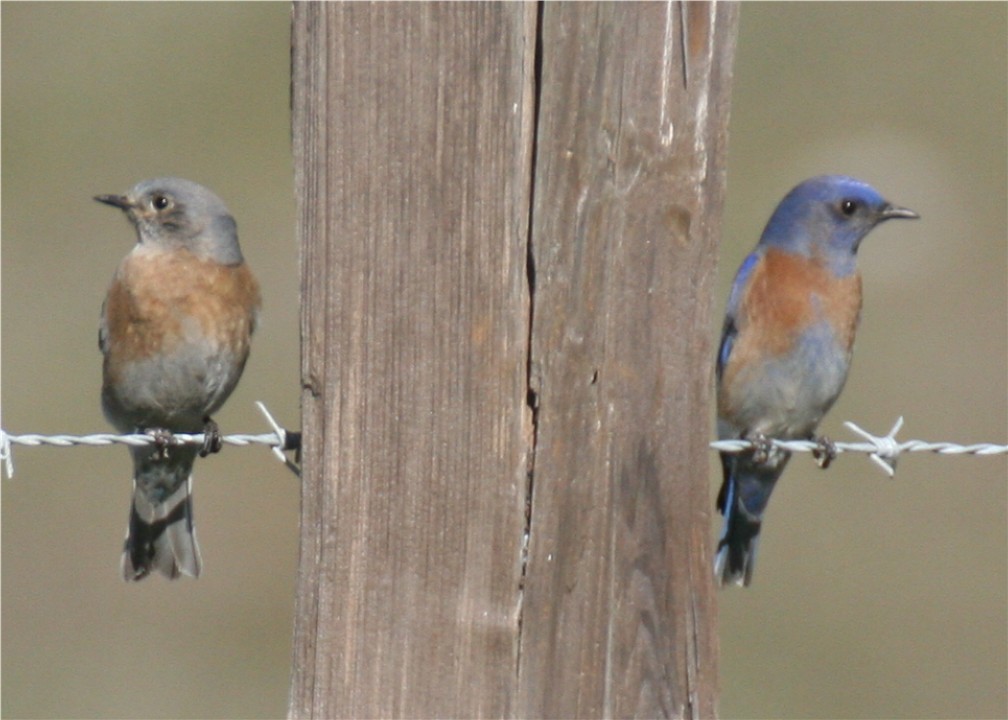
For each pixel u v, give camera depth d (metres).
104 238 23.48
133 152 24.52
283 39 26.22
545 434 6.81
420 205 6.78
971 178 25.92
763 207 24.72
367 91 6.79
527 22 6.65
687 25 6.78
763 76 27.34
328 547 6.98
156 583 18.98
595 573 6.88
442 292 6.80
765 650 18.09
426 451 6.86
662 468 6.89
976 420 21.98
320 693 7.02
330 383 6.93
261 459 20.34
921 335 23.64
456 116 6.72
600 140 6.73
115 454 20.47
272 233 23.41
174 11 26.50
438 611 6.89
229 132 24.98
